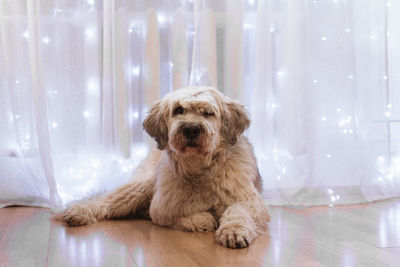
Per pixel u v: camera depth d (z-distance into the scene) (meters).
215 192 2.33
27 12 3.01
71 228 2.42
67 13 3.05
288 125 3.16
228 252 1.86
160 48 3.16
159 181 2.48
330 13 3.18
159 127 2.43
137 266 1.70
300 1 3.14
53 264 1.76
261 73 3.18
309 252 1.85
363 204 3.07
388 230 2.26
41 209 3.00
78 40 3.07
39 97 2.96
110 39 3.05
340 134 3.18
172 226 2.38
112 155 3.07
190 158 2.27
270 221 2.47
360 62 3.33
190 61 3.21
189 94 2.31
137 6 3.15
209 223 2.27
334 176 3.17
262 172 3.16
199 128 2.17
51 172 2.96
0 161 3.10
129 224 2.51
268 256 1.79
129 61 3.14
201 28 3.07
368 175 3.24
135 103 3.18
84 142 3.09
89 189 3.06
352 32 3.19
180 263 1.72
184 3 3.16
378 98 3.34
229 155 2.40
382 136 3.31
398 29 3.47
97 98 3.10
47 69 3.05
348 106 3.19
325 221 2.51
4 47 3.05
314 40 3.18
